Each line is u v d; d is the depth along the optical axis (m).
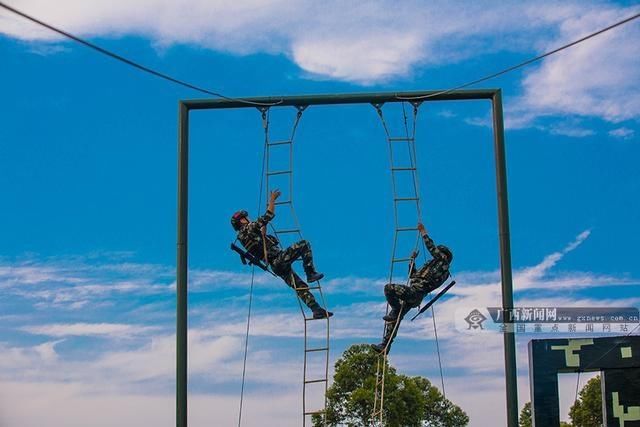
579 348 18.97
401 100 18.20
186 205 18.03
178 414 17.27
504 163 17.89
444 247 18.28
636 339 18.78
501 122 17.94
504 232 17.69
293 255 18.38
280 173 18.61
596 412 33.41
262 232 18.50
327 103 18.22
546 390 18.94
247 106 18.25
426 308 18.30
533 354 19.08
